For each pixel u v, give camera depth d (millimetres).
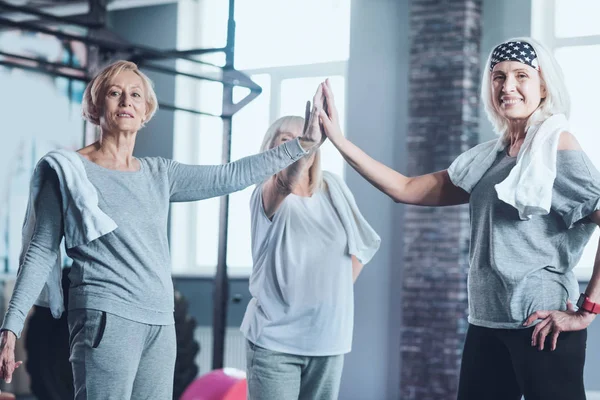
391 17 7984
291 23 9180
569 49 7617
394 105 7918
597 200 2664
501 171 2877
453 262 7434
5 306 8727
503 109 2842
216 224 9586
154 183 2859
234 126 9359
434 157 7559
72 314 2719
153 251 2775
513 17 7512
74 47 9820
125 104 2793
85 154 2844
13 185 9555
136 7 9922
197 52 5613
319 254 3463
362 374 7910
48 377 6859
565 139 2750
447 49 7531
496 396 2875
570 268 2789
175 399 7746
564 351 2717
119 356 2668
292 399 3449
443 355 7422
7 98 9570
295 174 3375
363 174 3244
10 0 7453
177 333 7816
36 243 2719
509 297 2771
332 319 3449
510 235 2789
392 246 7852
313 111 3164
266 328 3432
